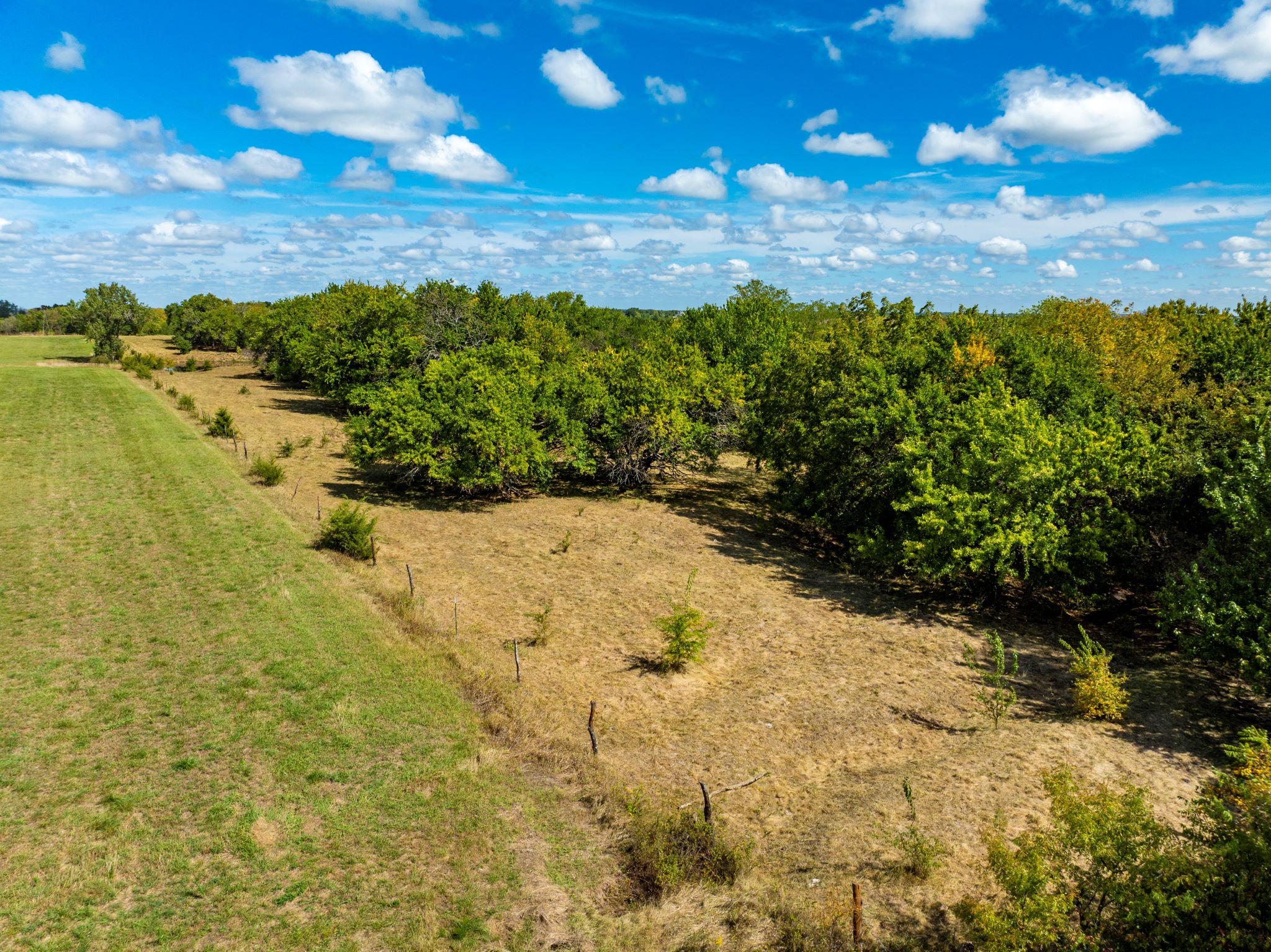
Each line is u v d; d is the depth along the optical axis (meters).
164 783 11.45
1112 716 14.71
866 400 25.45
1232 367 29.83
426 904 9.22
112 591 18.98
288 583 19.64
